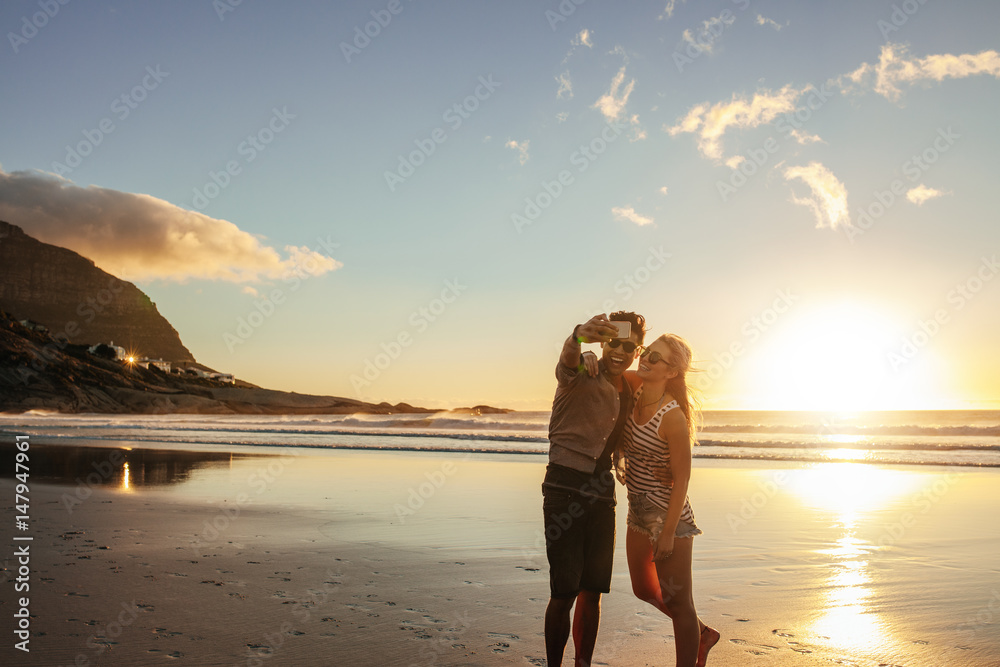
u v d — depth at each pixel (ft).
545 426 113.09
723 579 16.28
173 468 44.14
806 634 11.97
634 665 10.32
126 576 15.70
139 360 481.87
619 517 25.57
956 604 13.98
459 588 14.97
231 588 14.73
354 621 12.38
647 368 9.89
